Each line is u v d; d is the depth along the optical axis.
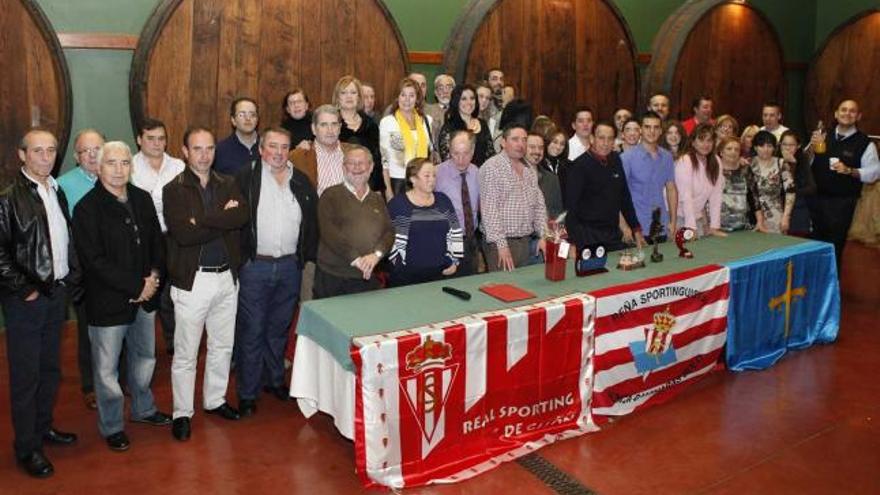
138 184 4.11
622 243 4.57
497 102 5.62
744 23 8.16
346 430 3.05
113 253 3.16
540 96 6.58
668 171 4.93
